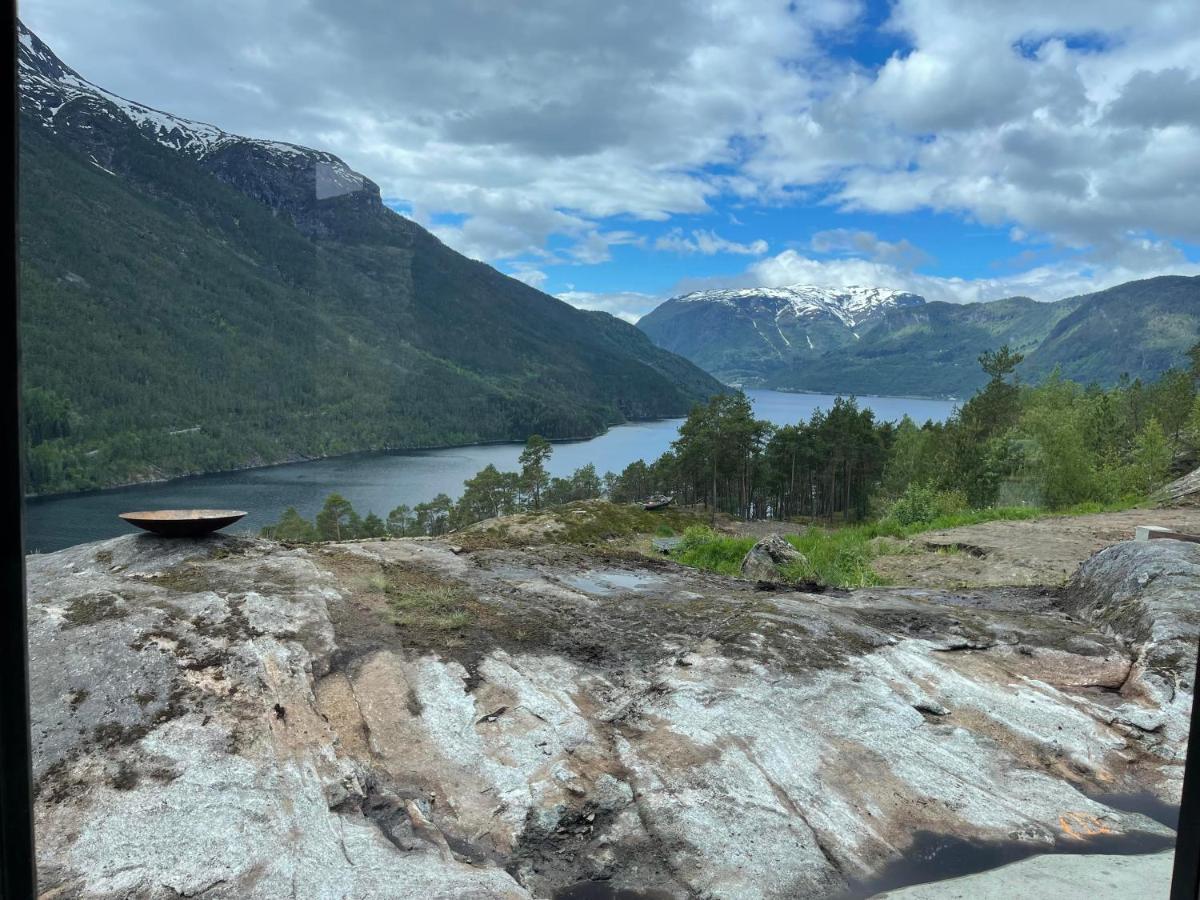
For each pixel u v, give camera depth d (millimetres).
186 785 3332
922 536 13570
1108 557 7289
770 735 4441
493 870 3207
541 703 4625
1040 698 5180
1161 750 4734
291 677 4340
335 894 2848
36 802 3203
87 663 4078
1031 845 3754
